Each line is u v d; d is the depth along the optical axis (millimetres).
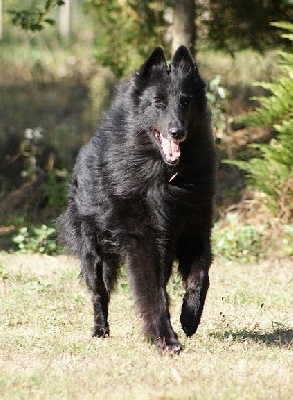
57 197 22656
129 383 8125
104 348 10055
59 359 9430
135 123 9914
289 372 8625
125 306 12891
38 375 8398
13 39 37281
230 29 22500
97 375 8445
